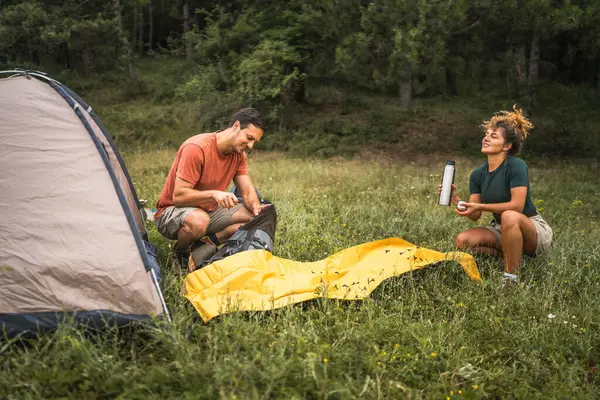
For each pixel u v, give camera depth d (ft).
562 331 11.99
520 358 10.89
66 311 10.28
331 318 11.82
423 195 28.86
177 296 12.42
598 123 64.54
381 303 12.85
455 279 14.84
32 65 76.48
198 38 59.31
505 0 40.65
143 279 10.85
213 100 59.21
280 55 53.26
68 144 11.82
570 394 9.82
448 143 54.19
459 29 44.55
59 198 11.16
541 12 41.01
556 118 59.41
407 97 64.39
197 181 14.74
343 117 60.49
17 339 10.16
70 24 72.69
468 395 9.40
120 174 16.06
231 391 8.73
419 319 12.35
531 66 61.26
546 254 16.06
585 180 36.65
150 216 19.33
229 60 57.57
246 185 15.66
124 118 61.52
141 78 78.48
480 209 15.07
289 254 16.05
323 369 9.58
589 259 16.97
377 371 9.81
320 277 13.21
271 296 12.16
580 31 51.44
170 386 9.00
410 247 15.44
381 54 43.65
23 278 10.24
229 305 11.37
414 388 9.74
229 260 13.05
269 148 53.11
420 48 40.37
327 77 70.59
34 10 69.67
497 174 15.61
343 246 17.63
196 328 11.06
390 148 53.06
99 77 82.53
